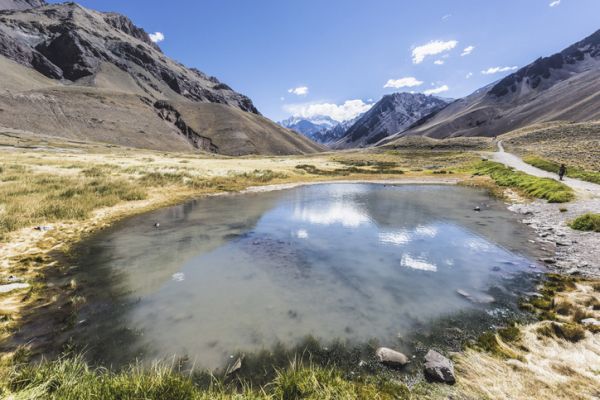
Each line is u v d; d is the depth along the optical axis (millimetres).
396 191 32250
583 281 9078
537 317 7309
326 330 6992
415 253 12516
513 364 5469
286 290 9086
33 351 5934
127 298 8414
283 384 4871
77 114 152750
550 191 23016
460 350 6152
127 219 17562
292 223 17547
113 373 5367
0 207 15422
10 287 8391
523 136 100000
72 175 27391
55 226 14688
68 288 8852
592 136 70188
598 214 14500
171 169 39062
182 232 15242
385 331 6945
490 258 11797
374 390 4965
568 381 4859
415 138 136500
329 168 57656
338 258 11891
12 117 123625
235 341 6547
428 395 4867
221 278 9898
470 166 58469
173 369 5609
